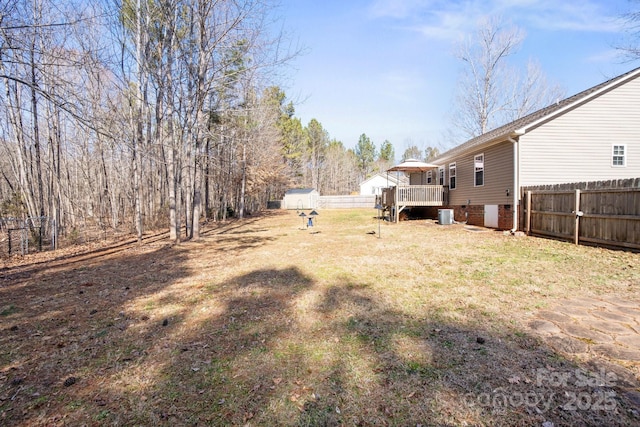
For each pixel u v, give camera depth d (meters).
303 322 3.64
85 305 4.34
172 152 10.85
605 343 2.92
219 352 2.97
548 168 11.02
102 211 16.83
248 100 12.61
